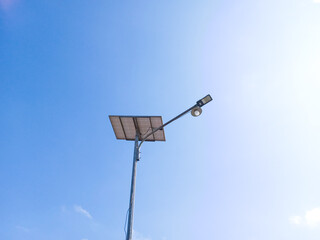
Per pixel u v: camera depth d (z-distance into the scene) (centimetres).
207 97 1001
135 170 922
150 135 1093
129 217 784
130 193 845
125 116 1047
